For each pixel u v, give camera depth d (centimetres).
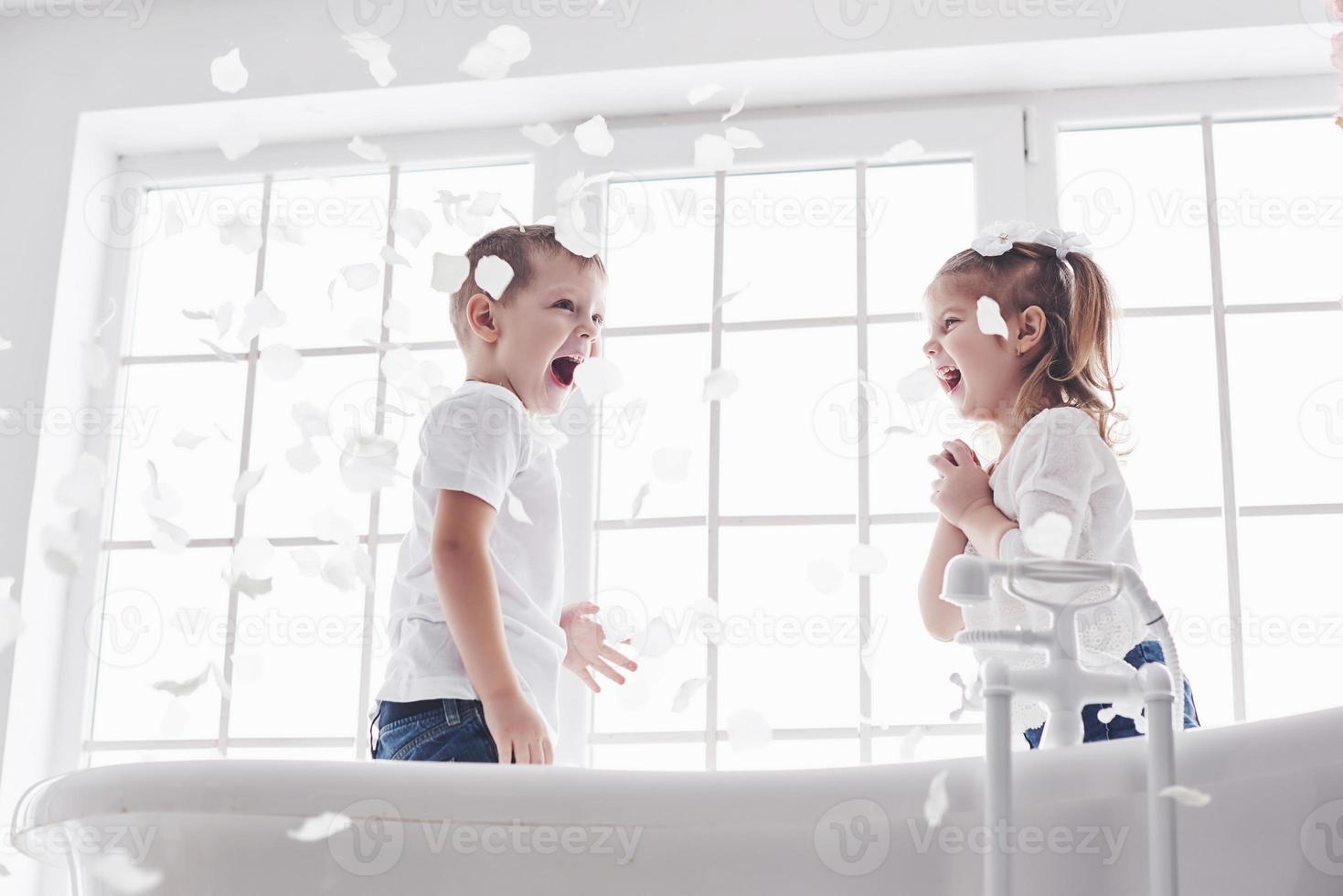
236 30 222
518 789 117
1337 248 203
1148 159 209
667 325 209
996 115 209
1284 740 112
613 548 203
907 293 207
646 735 195
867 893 116
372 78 215
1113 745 114
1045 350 167
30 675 203
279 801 116
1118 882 113
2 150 223
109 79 224
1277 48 201
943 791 108
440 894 118
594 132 164
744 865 117
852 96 214
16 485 207
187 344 223
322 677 207
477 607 144
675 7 211
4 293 216
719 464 202
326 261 223
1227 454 192
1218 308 199
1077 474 147
